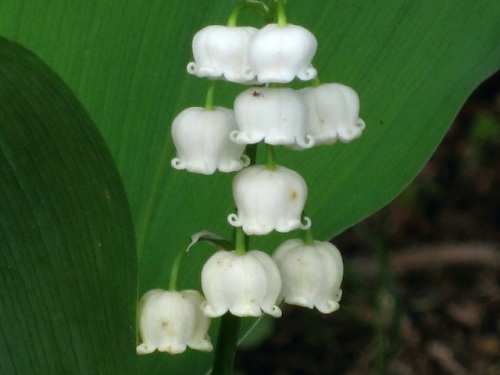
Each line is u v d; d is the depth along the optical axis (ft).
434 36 0.44
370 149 0.44
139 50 0.43
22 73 0.27
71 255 0.31
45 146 0.29
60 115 0.29
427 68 0.44
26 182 0.30
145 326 0.36
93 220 0.31
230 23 0.32
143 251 0.44
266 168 0.33
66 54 0.42
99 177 0.31
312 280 0.35
